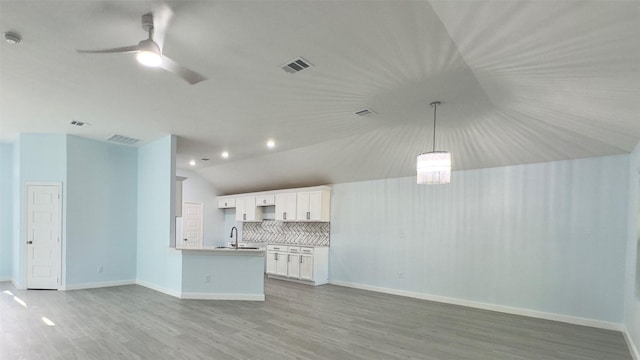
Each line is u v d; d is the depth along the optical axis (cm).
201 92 369
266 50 273
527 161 501
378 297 604
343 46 264
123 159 655
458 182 576
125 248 647
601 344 374
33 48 272
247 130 527
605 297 434
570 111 331
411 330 414
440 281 582
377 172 656
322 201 746
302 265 742
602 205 444
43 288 580
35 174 581
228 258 554
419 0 201
